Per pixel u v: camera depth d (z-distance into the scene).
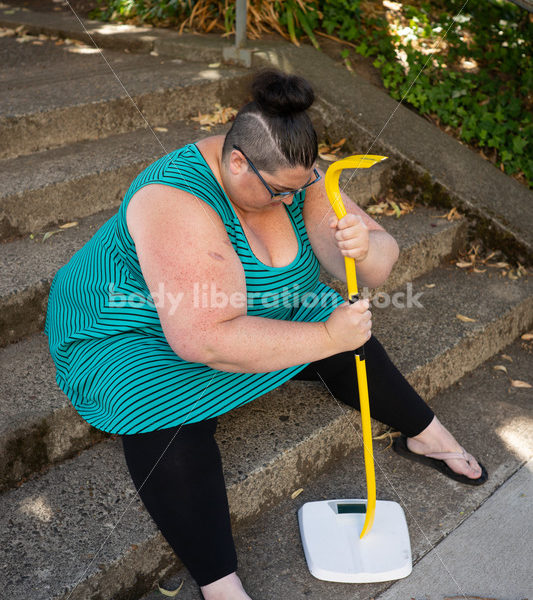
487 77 3.97
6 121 2.91
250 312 1.80
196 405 1.72
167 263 1.52
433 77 3.91
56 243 2.60
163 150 3.06
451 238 3.20
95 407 1.81
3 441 1.88
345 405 2.25
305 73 3.63
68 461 2.04
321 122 3.54
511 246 3.17
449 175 3.33
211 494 1.69
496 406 2.56
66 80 3.50
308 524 1.95
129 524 1.80
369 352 2.07
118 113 3.24
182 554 1.69
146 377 1.71
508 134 3.72
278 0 4.07
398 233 3.10
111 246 1.85
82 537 1.76
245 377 1.83
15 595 1.60
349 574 1.83
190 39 4.00
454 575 1.88
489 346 2.80
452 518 2.06
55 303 2.01
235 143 1.55
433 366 2.52
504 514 2.08
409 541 1.92
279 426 2.15
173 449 1.66
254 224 1.78
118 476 1.97
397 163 3.38
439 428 2.20
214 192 1.63
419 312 2.81
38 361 2.21
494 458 2.31
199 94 3.49
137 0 4.46
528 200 3.37
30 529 1.78
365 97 3.62
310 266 1.88
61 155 3.00
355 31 4.05
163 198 1.57
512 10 4.41
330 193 1.65
